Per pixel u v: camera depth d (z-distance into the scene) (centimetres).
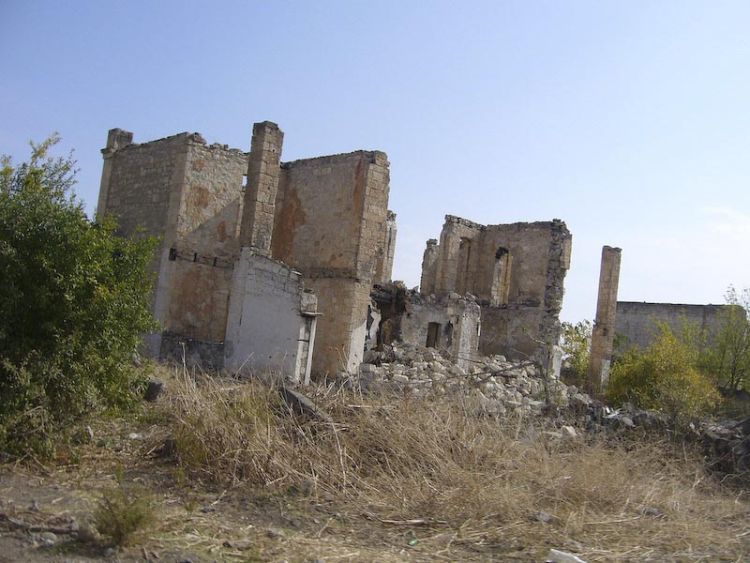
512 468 985
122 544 628
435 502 839
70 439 937
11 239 905
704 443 1398
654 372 2566
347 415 1078
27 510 700
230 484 867
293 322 1992
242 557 631
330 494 855
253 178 2216
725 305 3506
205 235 2380
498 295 3644
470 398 1288
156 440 989
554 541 752
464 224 3597
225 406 1006
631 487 963
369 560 650
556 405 1564
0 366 877
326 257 2455
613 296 3550
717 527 895
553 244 3206
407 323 2842
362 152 2414
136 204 2486
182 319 2320
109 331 975
